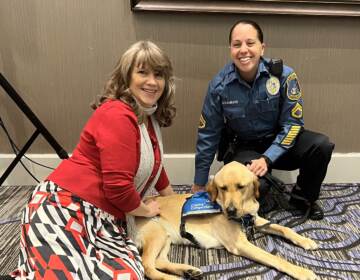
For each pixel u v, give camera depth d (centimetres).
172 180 236
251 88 181
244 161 184
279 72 181
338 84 217
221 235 160
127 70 133
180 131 228
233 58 174
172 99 152
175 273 144
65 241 119
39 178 237
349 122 225
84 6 204
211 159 198
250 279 142
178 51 211
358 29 206
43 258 114
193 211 160
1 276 140
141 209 145
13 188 232
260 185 183
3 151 234
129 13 204
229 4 199
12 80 218
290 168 202
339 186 229
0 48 212
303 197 192
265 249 162
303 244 161
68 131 229
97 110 133
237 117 187
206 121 193
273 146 184
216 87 186
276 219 189
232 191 155
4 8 205
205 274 146
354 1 197
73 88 220
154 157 150
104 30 208
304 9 199
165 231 160
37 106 224
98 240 130
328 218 190
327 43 209
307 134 189
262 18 204
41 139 231
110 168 127
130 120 131
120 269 122
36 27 208
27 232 120
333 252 160
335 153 231
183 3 199
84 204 128
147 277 141
